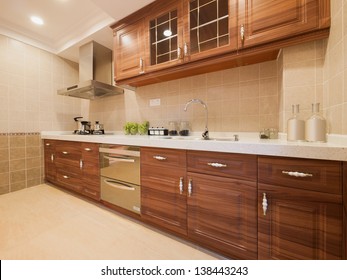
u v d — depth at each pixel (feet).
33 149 8.42
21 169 8.04
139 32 5.90
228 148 3.33
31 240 4.31
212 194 3.60
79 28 7.61
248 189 3.20
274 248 2.99
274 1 3.70
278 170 2.92
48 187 8.29
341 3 2.86
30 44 8.19
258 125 5.06
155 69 5.57
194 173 3.83
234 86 5.40
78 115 10.16
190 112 6.22
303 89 3.62
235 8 4.15
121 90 8.18
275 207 2.96
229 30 4.24
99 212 5.80
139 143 4.75
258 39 3.87
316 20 3.33
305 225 2.74
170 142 4.13
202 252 3.94
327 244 2.60
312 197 2.68
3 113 7.49
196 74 5.99
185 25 4.92
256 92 5.08
